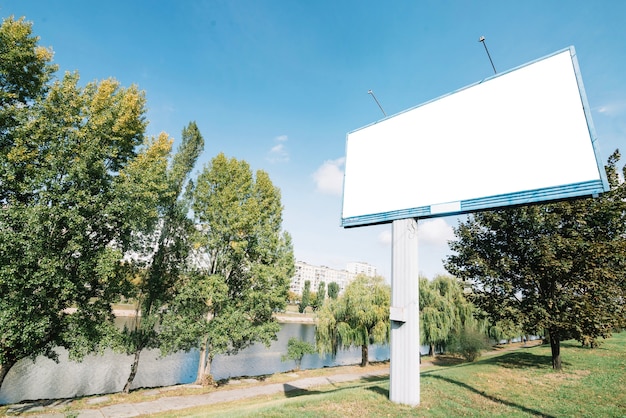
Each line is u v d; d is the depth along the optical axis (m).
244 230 24.62
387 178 11.89
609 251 13.70
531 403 10.07
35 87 16.67
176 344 21.53
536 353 19.72
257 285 25.28
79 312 17.11
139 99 20.20
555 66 8.54
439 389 11.43
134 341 21.09
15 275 13.79
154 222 22.17
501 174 8.96
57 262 14.48
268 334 24.44
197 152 28.91
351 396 10.53
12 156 14.27
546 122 8.40
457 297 33.72
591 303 13.86
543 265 14.00
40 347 16.42
